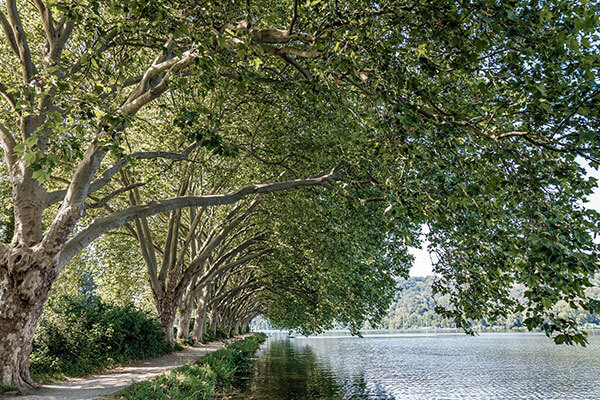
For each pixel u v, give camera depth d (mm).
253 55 8805
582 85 5602
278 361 31953
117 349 16547
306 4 7762
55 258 9492
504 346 57375
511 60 6020
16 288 9266
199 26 8273
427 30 6781
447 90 8859
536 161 6676
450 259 9953
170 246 22359
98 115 7031
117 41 9000
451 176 6879
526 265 4988
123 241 25922
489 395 19000
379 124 6980
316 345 60719
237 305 54812
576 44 4988
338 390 18250
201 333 33406
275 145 15133
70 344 13344
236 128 14227
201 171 16641
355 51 7105
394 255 16047
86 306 17234
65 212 9500
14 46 10414
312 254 16422
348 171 12070
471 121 7188
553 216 5648
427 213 6809
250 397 15492
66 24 11008
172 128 14602
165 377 11734
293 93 13281
